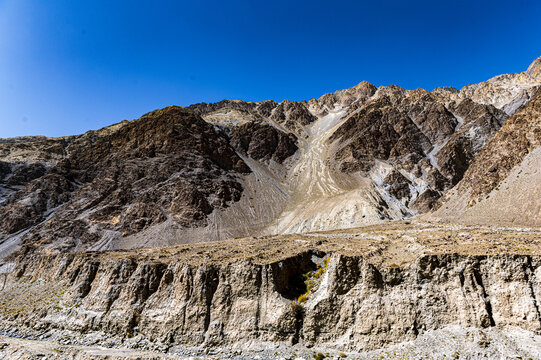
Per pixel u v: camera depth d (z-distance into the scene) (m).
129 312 41.00
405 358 29.20
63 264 62.81
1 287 71.12
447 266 32.19
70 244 111.19
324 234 74.31
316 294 36.22
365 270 34.72
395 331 31.31
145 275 43.41
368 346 31.47
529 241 36.12
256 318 36.00
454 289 31.14
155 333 38.66
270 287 37.28
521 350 26.62
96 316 42.38
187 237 116.38
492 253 31.41
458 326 29.73
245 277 38.31
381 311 32.41
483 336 28.23
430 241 41.75
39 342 40.84
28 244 112.56
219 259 42.97
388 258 37.34
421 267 32.81
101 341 40.03
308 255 44.53
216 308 37.88
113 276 45.75
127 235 116.50
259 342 34.72
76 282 49.88
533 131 80.38
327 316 34.03
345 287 34.84
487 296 30.19
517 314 28.39
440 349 28.81
